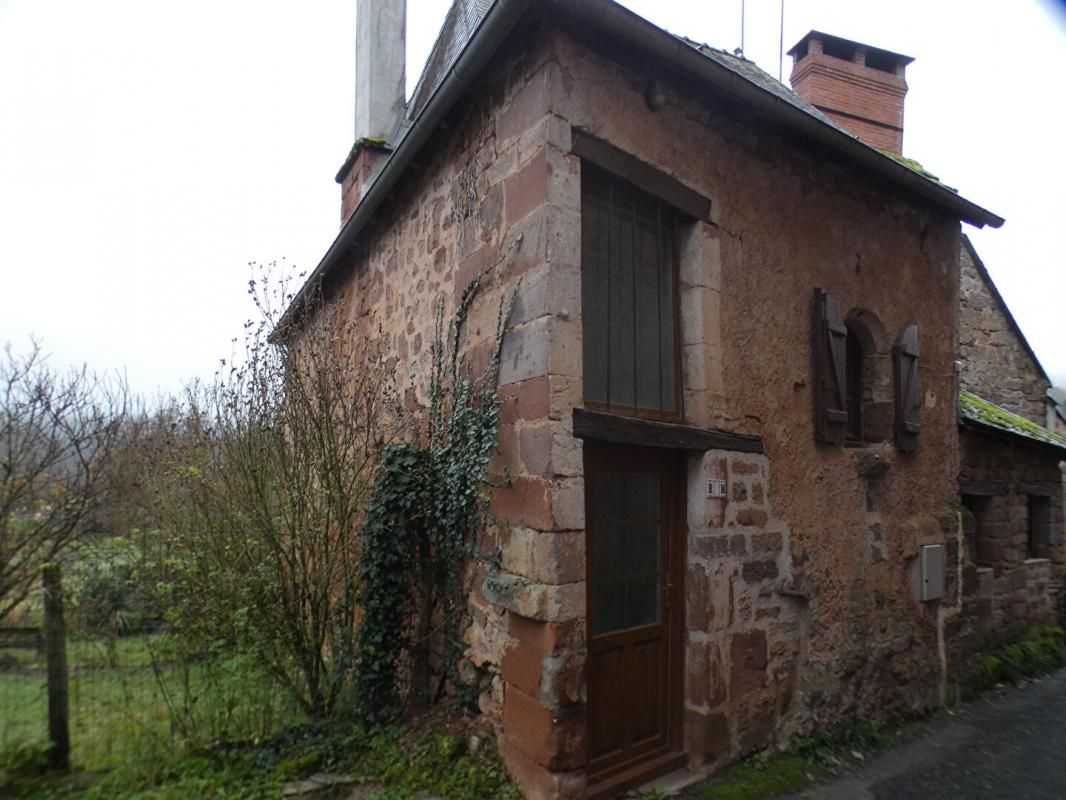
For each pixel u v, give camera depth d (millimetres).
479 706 3852
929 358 5930
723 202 4324
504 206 3820
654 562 4000
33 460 3742
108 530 4457
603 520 3754
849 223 5242
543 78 3521
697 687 3922
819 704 4523
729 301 4285
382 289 5930
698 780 3807
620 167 3760
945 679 5586
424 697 4285
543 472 3322
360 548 4383
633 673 3822
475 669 3916
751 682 4137
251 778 3576
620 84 3803
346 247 6438
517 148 3713
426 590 4324
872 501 5156
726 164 4371
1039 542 7957
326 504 4441
